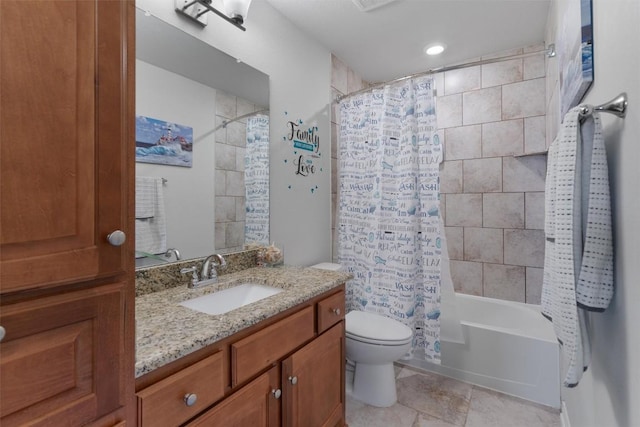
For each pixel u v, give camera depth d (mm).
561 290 840
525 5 1857
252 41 1724
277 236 1907
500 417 1689
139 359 715
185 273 1383
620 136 776
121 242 579
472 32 2150
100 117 566
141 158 1250
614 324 821
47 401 504
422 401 1833
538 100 2342
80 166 541
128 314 618
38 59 489
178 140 1377
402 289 2033
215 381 887
